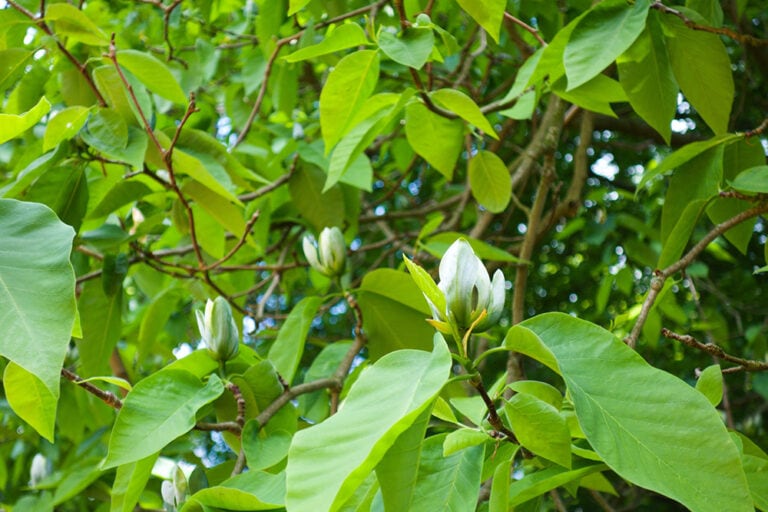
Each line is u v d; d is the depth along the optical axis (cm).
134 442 133
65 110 157
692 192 157
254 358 152
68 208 167
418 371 113
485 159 176
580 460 129
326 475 107
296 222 218
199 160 170
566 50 144
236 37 248
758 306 309
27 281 118
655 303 155
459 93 153
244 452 140
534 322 121
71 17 161
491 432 126
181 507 131
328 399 170
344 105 153
